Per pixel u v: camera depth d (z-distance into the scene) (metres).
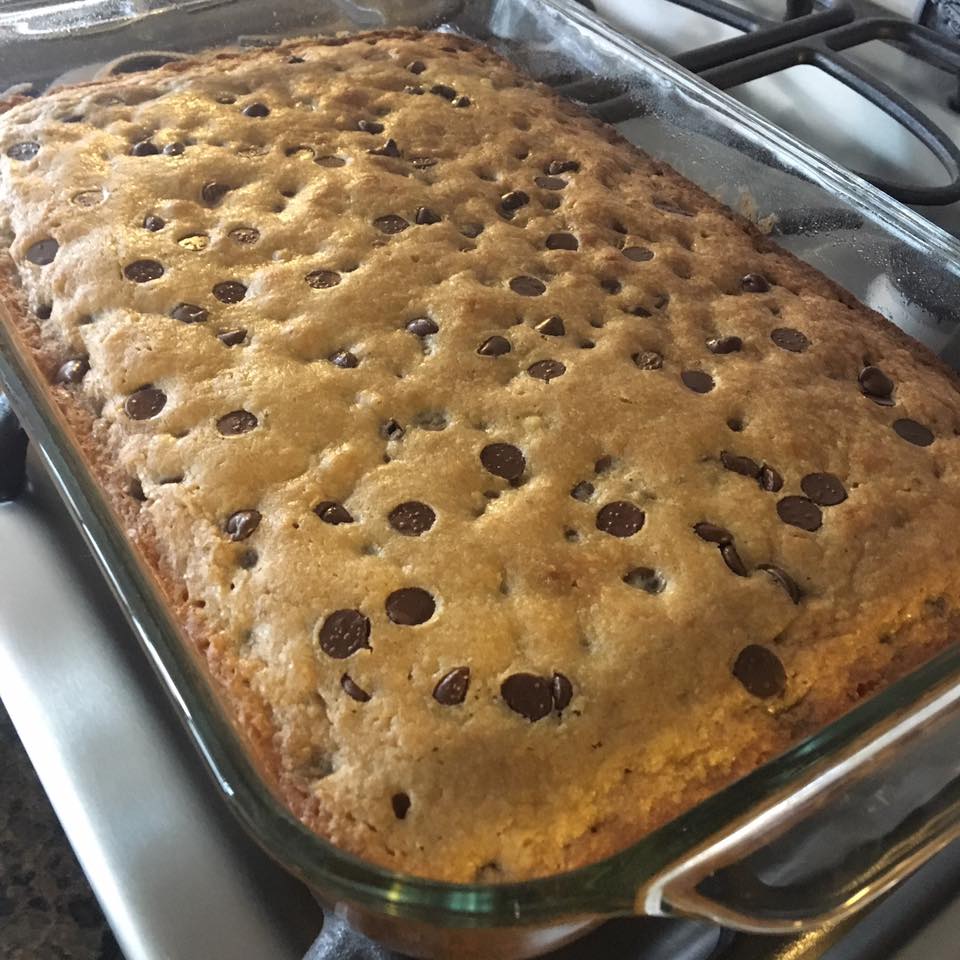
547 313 0.32
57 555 0.31
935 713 0.24
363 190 0.35
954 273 0.36
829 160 0.40
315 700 0.23
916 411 0.31
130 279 0.32
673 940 0.24
